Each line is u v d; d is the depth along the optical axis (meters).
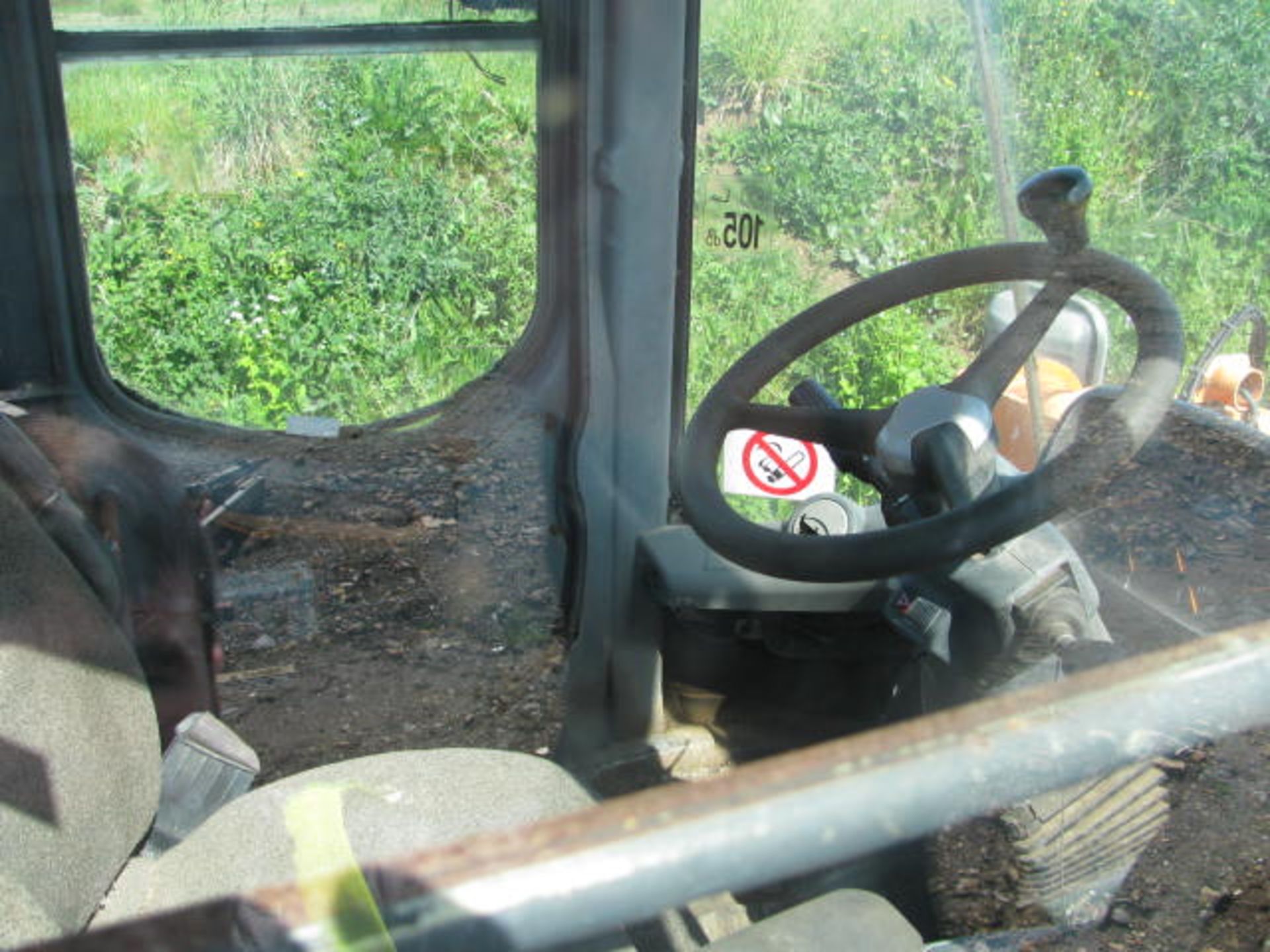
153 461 1.85
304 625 1.90
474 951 0.82
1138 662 1.05
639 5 2.16
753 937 1.03
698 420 1.87
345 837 1.35
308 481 2.07
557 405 2.29
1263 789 1.06
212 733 1.64
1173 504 1.39
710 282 2.20
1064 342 1.57
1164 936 1.10
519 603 2.08
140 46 1.98
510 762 1.51
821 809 0.85
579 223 2.26
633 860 0.82
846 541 1.54
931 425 1.57
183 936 0.93
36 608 1.34
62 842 1.26
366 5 2.07
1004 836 1.07
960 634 1.50
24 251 1.98
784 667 1.85
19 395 1.98
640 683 2.04
